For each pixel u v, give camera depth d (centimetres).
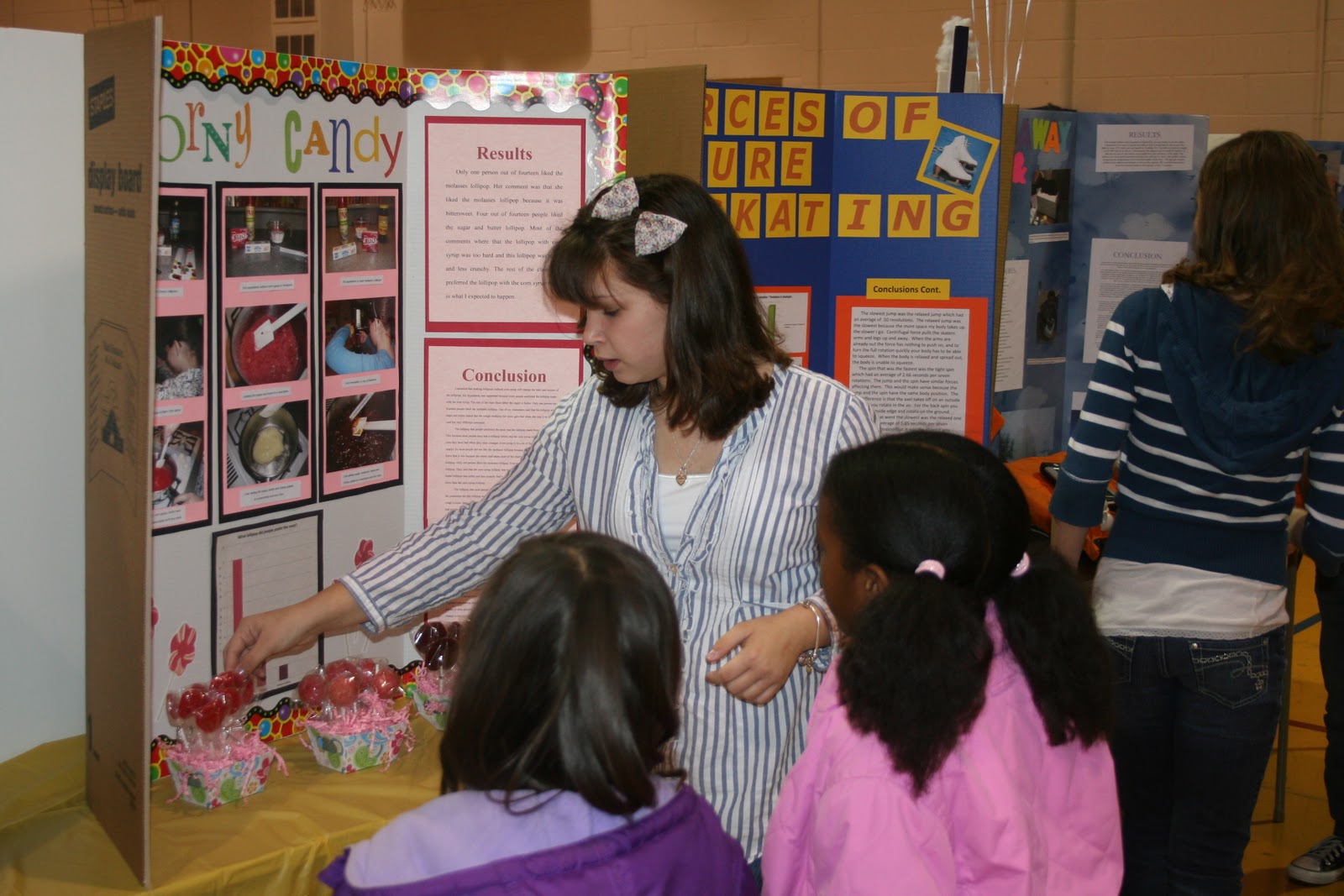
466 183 191
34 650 190
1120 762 195
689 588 152
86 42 161
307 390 182
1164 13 507
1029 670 121
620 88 191
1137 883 200
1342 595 249
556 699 92
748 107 221
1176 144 319
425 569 162
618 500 154
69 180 183
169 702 167
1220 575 183
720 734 150
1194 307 180
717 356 144
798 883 118
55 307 184
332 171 179
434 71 188
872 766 110
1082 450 190
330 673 182
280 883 157
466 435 198
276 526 182
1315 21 483
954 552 115
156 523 167
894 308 238
